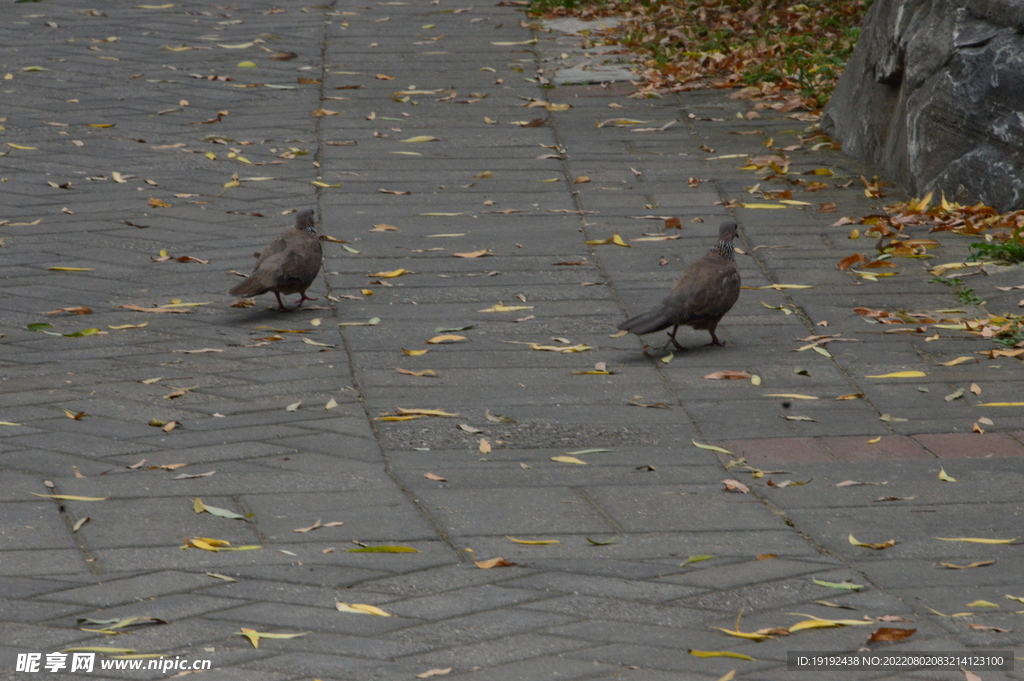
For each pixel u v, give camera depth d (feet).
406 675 21.61
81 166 58.90
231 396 35.83
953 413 34.76
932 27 55.93
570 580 25.32
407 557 26.30
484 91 71.31
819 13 86.94
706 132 65.57
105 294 44.68
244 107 68.23
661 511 28.81
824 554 26.66
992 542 27.12
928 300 44.01
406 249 49.47
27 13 86.28
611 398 36.04
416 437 33.12
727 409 35.22
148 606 23.97
